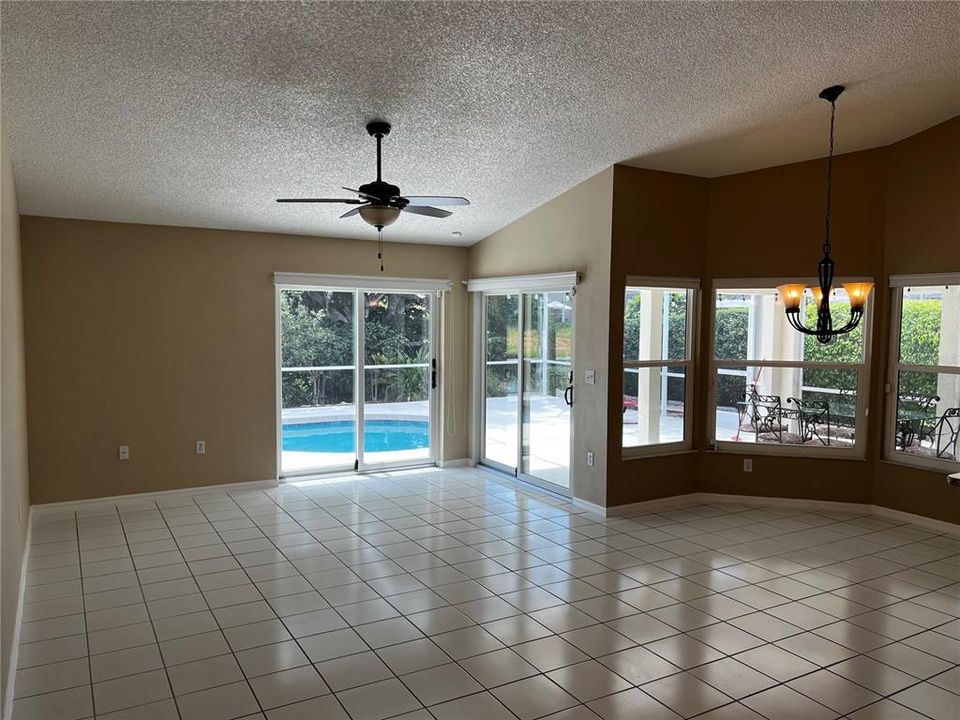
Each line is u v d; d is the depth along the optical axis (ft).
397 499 19.67
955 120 15.98
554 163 17.21
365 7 10.16
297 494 20.15
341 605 12.29
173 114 13.06
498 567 14.24
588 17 10.83
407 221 20.68
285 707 9.04
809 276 18.37
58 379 18.01
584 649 10.66
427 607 12.22
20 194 16.08
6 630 9.10
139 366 19.04
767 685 9.62
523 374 21.86
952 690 9.52
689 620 11.71
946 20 11.28
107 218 18.29
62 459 18.16
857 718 8.84
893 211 17.48
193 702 9.15
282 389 21.61
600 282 18.15
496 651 10.59
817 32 11.57
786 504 19.11
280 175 16.40
